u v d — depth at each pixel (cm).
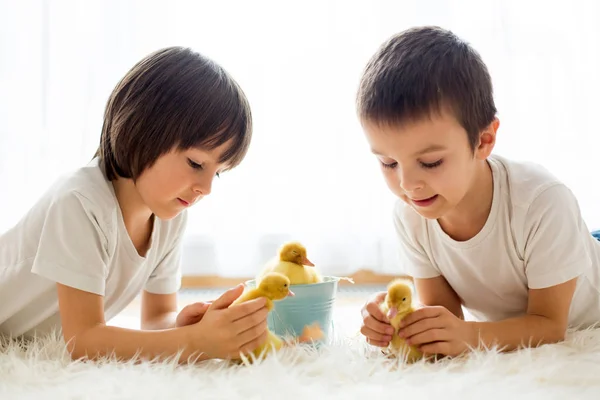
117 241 115
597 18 240
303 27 241
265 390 77
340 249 233
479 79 105
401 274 231
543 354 93
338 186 235
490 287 124
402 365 92
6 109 237
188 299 211
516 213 113
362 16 239
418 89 97
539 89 239
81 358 94
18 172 237
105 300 122
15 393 80
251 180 236
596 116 239
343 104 237
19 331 121
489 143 108
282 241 235
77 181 110
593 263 124
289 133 238
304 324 108
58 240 104
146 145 105
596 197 236
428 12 236
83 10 239
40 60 239
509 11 236
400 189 103
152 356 95
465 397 73
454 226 120
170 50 112
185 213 136
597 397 73
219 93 107
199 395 76
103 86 237
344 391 78
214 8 241
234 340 94
